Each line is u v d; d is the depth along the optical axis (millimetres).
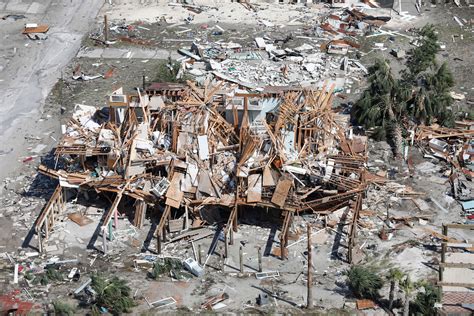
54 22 129375
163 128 88438
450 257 78125
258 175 83188
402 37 122312
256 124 87688
